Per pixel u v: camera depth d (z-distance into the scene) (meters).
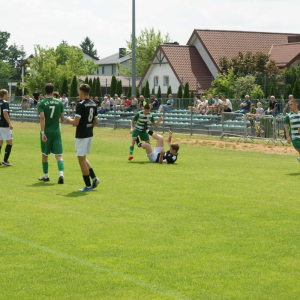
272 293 5.43
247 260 6.47
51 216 8.79
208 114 32.84
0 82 97.00
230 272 6.04
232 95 42.66
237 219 8.66
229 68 48.81
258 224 8.31
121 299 5.26
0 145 15.73
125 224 8.25
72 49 91.56
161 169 15.23
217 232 7.80
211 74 57.97
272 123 24.89
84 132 11.23
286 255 6.69
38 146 22.73
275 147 23.36
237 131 27.58
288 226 8.20
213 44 57.97
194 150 22.30
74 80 60.03
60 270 6.06
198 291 5.46
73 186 11.95
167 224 8.27
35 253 6.69
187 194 10.95
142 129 17.34
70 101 44.78
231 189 11.62
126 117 38.44
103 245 7.07
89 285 5.61
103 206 9.66
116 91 53.38
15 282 5.69
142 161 17.36
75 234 7.63
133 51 38.38
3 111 15.42
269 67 47.75
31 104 50.25
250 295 5.38
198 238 7.46
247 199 10.41
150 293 5.40
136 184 12.26
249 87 42.03
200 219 8.62
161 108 36.66
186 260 6.45
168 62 58.28
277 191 11.40
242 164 16.91
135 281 5.72
